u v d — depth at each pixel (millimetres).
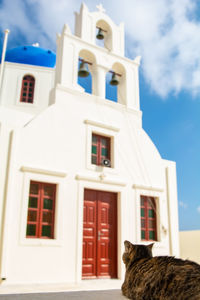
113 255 9305
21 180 7977
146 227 10273
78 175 8953
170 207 10930
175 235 10719
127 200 9914
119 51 11633
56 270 7887
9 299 4000
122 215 9609
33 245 7703
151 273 3189
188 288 2635
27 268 7484
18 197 7809
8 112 9758
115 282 8352
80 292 5051
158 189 10734
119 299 4031
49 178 8438
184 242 21609
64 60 10055
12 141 8070
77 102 9859
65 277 7977
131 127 10977
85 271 8648
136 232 9750
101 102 10438
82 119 9750
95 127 9945
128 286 3711
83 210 9070
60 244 8117
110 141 10406
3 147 7953
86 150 9484
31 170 8125
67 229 8383
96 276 8797
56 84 9656
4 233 7324
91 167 9422
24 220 7723
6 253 7246
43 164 8500
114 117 10633
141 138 11117
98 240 9117
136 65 11992
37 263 7652
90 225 9094
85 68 10500
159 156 11375
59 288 6793
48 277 7723
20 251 7500
